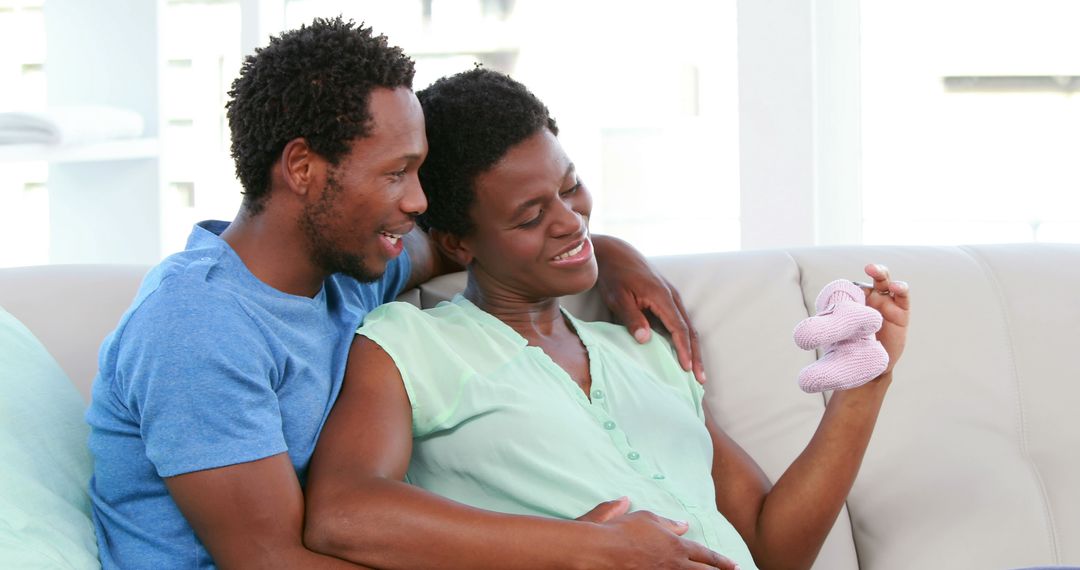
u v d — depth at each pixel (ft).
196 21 10.78
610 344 5.56
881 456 5.91
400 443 4.73
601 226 10.12
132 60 9.16
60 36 9.23
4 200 10.79
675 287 6.07
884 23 9.16
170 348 4.27
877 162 9.32
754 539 5.40
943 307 6.19
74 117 8.15
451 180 5.12
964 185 9.27
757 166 9.03
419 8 10.00
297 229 4.66
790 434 5.95
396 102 4.60
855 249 6.46
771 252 6.42
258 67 4.58
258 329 4.53
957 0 9.08
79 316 5.42
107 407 4.55
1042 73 9.07
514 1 9.93
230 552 4.33
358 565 4.41
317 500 4.47
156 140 9.11
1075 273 6.36
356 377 4.87
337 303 5.09
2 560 4.14
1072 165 9.12
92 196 9.26
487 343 5.18
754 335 6.09
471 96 5.09
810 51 8.83
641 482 5.02
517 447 4.93
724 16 9.77
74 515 4.59
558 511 4.85
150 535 4.54
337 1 9.96
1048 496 5.93
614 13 9.89
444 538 4.37
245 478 4.27
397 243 4.79
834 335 4.68
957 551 5.77
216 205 10.98
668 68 9.90
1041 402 6.07
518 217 5.10
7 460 4.48
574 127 10.04
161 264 4.58
